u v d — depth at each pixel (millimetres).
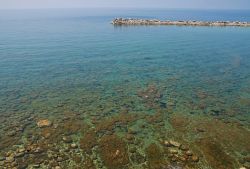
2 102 24328
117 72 35156
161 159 15547
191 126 19906
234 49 53281
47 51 48812
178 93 27266
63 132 18844
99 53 47406
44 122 20219
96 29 89125
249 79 32531
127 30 85750
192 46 56188
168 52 49312
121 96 26344
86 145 17094
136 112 22516
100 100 25297
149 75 33875
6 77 32250
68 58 43156
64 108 23328
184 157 15711
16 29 89375
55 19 154875
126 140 17766
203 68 37844
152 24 106625
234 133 18875
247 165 15086
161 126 19891
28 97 25797
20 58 42719
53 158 15664
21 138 17906
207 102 24922
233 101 25281
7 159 15453
